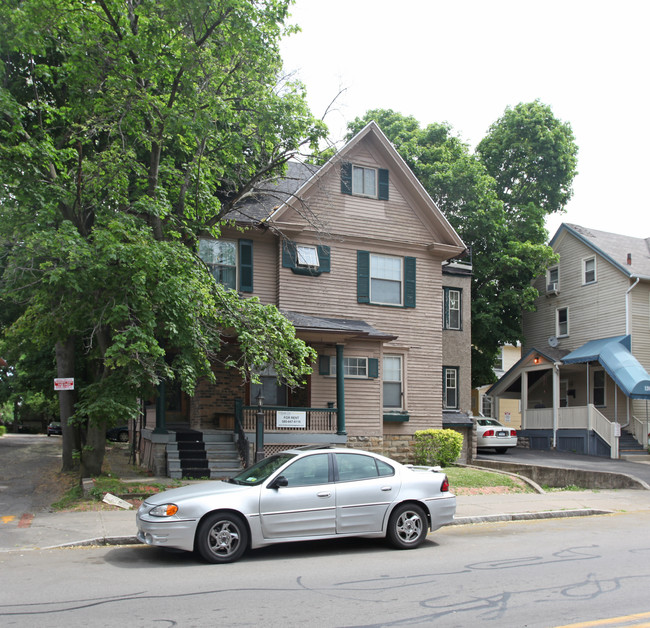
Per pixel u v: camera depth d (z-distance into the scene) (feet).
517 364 102.22
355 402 66.39
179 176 53.31
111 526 35.22
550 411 95.14
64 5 43.62
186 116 46.44
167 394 66.69
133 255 40.37
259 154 55.21
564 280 104.78
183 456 55.77
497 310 99.96
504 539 33.76
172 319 42.91
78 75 45.73
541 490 53.52
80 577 24.82
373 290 70.90
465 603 20.95
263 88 51.16
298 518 28.55
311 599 21.44
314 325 60.90
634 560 28.07
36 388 83.87
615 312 94.63
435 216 74.08
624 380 83.71
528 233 104.06
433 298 74.33
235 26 45.42
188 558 28.55
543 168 109.81
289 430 61.00
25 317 54.44
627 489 56.08
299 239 67.21
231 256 64.80
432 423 72.28
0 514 40.22
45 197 45.91
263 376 65.62
